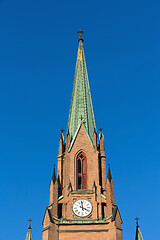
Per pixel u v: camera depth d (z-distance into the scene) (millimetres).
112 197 106875
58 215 105938
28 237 107688
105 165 113500
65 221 103625
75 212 104875
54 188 107750
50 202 106125
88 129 116875
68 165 111062
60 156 114625
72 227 102938
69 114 121938
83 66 129250
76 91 124062
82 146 113562
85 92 124000
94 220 103812
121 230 102312
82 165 111750
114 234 100750
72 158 111938
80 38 134250
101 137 117375
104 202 106750
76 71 128750
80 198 106562
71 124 118562
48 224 102062
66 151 113250
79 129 115875
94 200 106250
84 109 120250
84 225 103188
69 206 105500
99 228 102688
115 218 102750
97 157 112188
